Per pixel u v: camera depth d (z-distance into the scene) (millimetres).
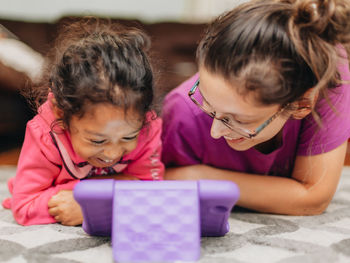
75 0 2758
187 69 2029
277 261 616
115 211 629
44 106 843
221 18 737
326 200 880
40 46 2029
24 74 1581
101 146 752
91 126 722
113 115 716
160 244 616
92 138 736
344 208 961
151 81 812
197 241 620
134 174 936
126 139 757
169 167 1028
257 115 685
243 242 700
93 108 712
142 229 622
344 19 674
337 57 701
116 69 739
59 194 824
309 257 629
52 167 836
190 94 796
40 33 2064
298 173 913
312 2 660
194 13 2799
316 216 884
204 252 653
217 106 689
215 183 647
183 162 987
